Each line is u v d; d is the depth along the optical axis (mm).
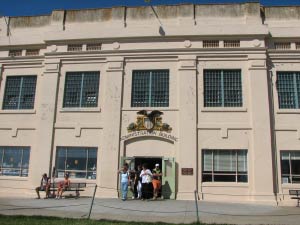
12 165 22266
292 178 19797
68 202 17500
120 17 22641
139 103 21406
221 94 20984
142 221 12719
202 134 20438
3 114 22859
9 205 16047
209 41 21625
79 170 21188
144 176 19406
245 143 20078
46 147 21484
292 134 20203
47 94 22219
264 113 20234
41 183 20172
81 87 22250
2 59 23688
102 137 21125
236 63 21188
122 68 21797
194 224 12164
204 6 22234
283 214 14828
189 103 20781
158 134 20609
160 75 21672
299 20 21891
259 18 21578
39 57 23234
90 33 22375
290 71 21047
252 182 19547
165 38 21719
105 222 12211
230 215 14281
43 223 11742
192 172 19906
